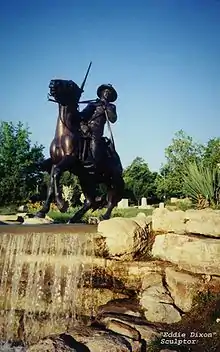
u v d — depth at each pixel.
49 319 8.95
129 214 26.14
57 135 11.79
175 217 9.32
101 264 9.12
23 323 8.97
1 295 9.24
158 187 56.81
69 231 9.62
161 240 9.17
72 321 8.78
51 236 9.34
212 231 8.73
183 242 8.75
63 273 9.17
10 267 9.32
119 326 7.15
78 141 11.70
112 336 6.79
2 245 9.41
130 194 67.94
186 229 9.10
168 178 48.66
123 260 9.15
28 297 9.16
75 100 11.81
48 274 9.21
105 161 12.23
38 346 6.44
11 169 52.03
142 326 7.25
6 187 45.22
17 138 54.97
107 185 12.73
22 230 9.73
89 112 12.29
